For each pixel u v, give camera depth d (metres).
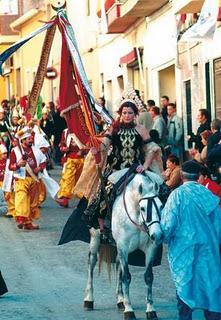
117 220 12.10
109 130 12.56
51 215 23.61
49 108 39.53
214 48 25.62
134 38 36.19
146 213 11.54
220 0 22.19
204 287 10.77
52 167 37.75
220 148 12.91
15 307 13.02
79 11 46.56
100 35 42.75
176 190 11.04
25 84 59.41
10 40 63.47
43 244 18.78
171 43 30.23
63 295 13.77
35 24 55.50
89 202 12.80
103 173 12.61
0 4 63.72
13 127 26.03
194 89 28.05
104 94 42.81
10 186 22.28
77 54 13.23
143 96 34.78
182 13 26.33
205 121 22.50
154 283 14.47
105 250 13.02
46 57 14.55
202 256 10.81
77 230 13.31
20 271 15.84
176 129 27.33
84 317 12.33
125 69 37.72
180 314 10.98
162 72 32.72
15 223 22.19
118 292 12.85
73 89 13.45
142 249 12.11
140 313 12.47
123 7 33.38
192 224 10.86
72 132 13.48
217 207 10.97
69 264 16.39
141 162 12.55
